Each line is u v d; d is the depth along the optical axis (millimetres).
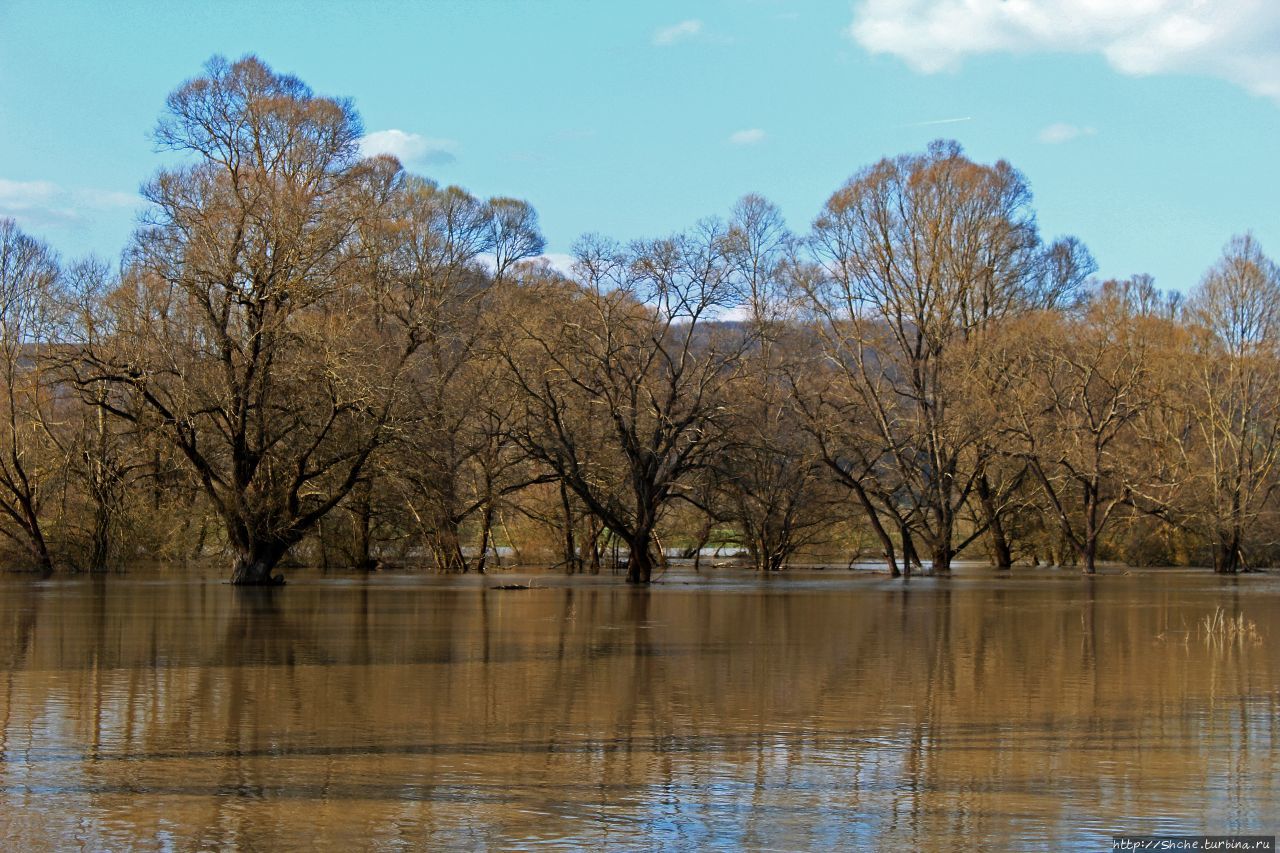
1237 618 38312
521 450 63312
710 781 15945
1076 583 57719
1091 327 67312
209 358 46969
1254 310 69000
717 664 26453
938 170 65875
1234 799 15281
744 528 70812
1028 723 19766
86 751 17250
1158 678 24703
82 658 26703
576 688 22906
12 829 13648
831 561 80438
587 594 48250
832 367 68625
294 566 63281
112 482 57250
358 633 32156
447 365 59469
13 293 58125
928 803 15062
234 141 51656
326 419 47594
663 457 56844
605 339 55406
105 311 54781
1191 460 68562
